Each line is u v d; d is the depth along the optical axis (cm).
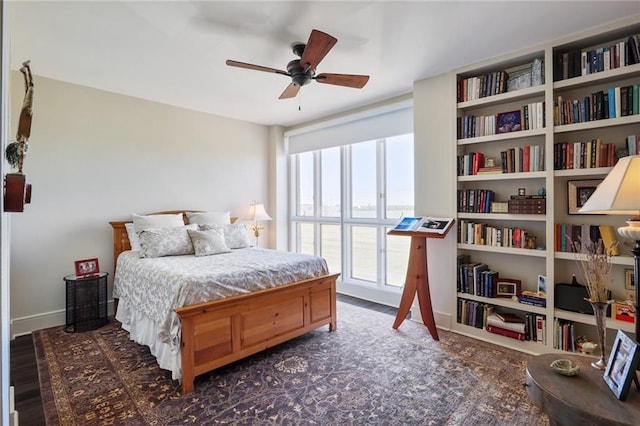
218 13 214
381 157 416
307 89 358
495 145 305
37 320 312
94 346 277
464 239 307
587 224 252
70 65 291
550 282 255
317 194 500
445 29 237
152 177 391
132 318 286
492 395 206
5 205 115
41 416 186
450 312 313
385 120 400
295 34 241
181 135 417
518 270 294
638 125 236
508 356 258
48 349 271
